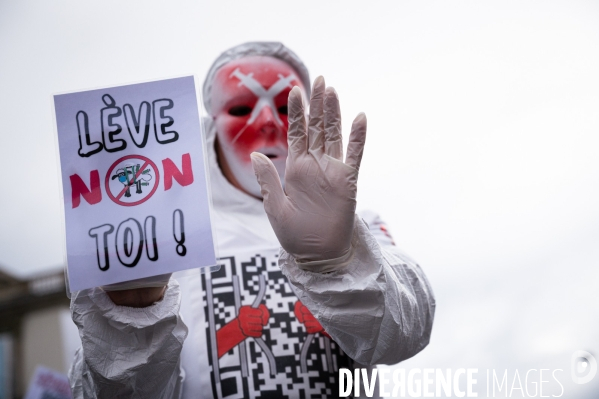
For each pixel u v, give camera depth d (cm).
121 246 204
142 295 211
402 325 217
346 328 210
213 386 250
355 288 204
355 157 208
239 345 255
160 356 214
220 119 294
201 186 208
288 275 213
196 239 204
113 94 217
